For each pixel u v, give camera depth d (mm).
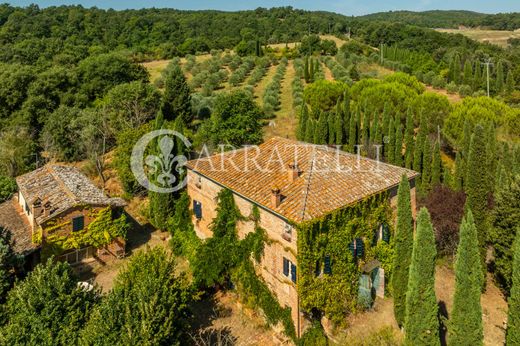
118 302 17344
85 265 30172
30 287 18406
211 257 25047
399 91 59125
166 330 16781
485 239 27094
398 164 45844
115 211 31891
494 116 52250
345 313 22344
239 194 23609
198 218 29703
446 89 85188
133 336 16016
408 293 17641
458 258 16594
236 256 24453
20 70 65375
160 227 35719
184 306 19422
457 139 50531
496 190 32031
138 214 40562
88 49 90750
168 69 88438
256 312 23750
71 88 69875
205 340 21703
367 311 23391
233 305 25203
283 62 105188
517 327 15867
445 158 53219
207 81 81000
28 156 53312
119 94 62062
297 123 60906
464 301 16344
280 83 86500
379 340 20484
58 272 19891
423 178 41969
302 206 20234
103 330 16203
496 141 44094
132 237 35969
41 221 27547
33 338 16953
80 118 57781
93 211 30125
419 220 17234
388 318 22875
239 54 111438
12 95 62781
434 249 17109
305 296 20047
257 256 22828
